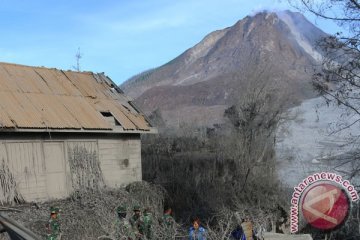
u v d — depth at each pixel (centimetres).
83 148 1855
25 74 1956
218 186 2230
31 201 1655
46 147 1738
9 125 1587
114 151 1972
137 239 1287
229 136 3422
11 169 1622
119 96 2189
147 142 3731
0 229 526
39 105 1789
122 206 1480
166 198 2023
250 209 1586
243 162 2764
